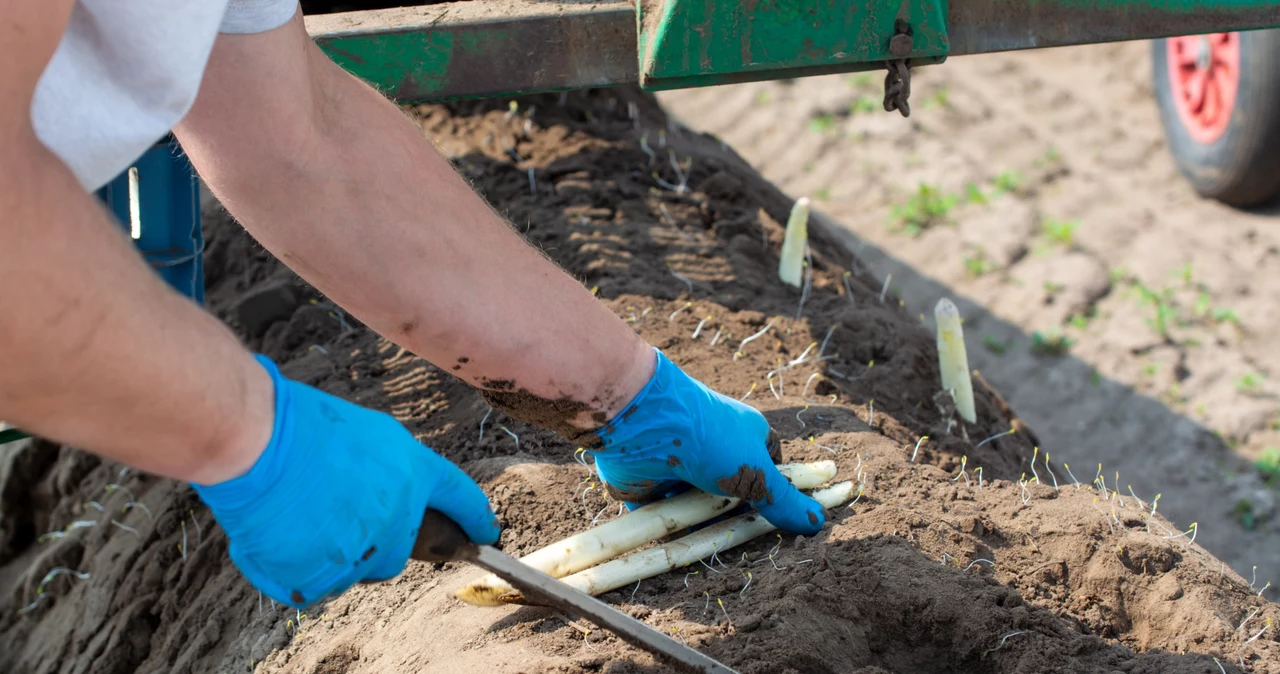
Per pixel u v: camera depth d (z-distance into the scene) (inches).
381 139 84.4
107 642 136.7
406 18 122.0
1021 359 278.2
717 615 97.4
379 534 69.2
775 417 129.9
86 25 63.8
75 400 54.0
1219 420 255.1
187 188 130.4
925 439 132.1
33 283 50.0
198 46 65.8
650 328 150.6
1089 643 95.7
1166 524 115.0
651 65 113.9
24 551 176.6
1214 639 97.5
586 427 93.5
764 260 180.5
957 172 339.3
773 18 111.7
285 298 178.5
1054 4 117.8
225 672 113.5
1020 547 109.1
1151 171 334.0
